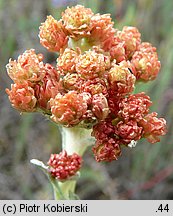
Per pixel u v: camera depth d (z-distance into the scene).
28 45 0.14
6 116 0.14
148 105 0.07
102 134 0.07
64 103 0.07
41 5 0.16
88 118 0.07
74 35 0.08
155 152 0.13
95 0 0.13
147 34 0.15
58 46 0.08
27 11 0.16
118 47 0.08
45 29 0.08
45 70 0.07
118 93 0.07
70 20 0.08
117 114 0.07
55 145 0.14
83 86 0.07
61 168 0.08
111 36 0.08
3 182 0.13
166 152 0.14
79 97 0.07
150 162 0.13
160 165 0.13
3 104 0.14
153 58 0.08
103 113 0.07
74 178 0.08
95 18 0.08
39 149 0.14
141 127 0.07
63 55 0.07
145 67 0.08
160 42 0.15
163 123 0.07
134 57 0.08
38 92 0.07
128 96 0.07
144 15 0.15
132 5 0.15
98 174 0.12
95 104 0.07
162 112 0.14
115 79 0.07
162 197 0.13
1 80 0.14
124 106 0.07
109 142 0.07
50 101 0.07
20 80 0.07
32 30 0.15
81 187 0.13
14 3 0.16
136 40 0.08
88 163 0.13
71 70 0.07
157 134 0.07
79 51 0.08
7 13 0.15
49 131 0.14
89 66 0.07
